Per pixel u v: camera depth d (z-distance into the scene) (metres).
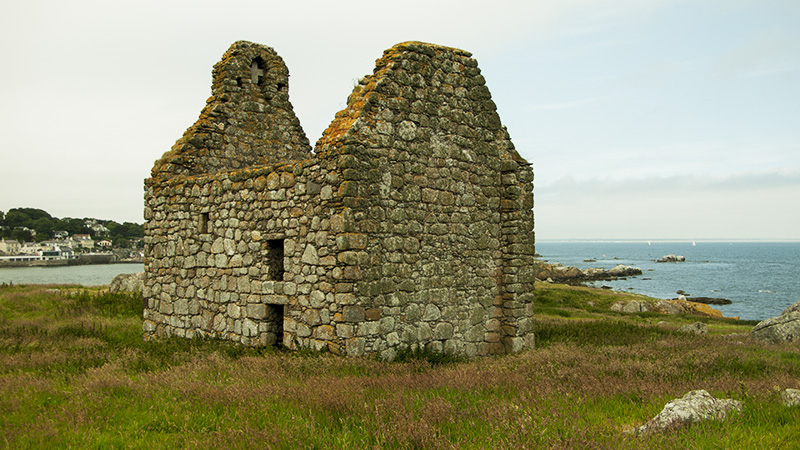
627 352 11.19
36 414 6.72
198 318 13.55
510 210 13.23
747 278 91.25
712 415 5.64
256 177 12.16
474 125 12.84
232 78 15.44
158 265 14.95
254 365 9.38
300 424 5.79
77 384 8.27
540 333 15.54
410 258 11.29
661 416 5.60
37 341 13.27
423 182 11.65
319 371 8.91
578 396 6.82
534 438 5.00
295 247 11.20
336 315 10.28
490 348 12.88
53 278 76.19
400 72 11.38
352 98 11.20
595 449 4.72
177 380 8.21
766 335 15.16
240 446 5.29
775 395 6.58
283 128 16.47
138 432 6.06
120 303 21.36
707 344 13.13
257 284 12.01
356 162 10.34
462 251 12.39
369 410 6.17
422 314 11.47
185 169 14.62
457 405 6.38
